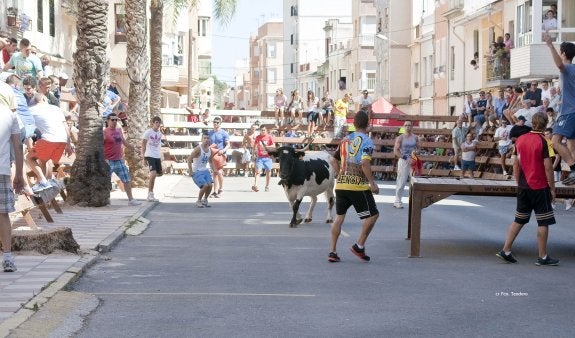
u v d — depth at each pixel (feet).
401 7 211.41
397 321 27.58
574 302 31.01
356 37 260.01
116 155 65.87
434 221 59.88
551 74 115.75
